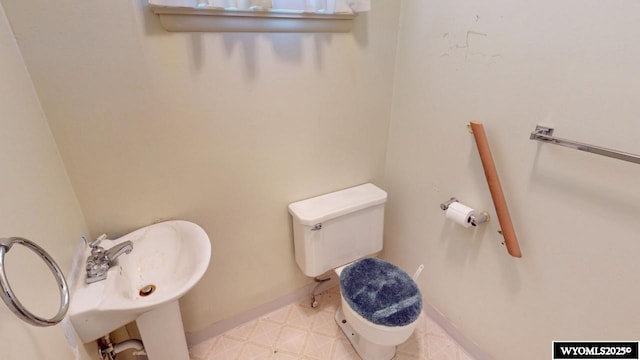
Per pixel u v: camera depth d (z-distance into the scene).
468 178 1.26
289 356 1.47
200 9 0.99
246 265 1.51
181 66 1.06
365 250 1.61
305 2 1.11
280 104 1.28
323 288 1.82
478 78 1.14
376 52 1.41
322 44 1.27
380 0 1.33
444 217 1.43
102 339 1.06
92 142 1.01
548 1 0.89
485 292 1.31
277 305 1.70
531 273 1.12
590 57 0.83
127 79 1.00
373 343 1.29
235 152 1.26
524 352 1.21
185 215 1.26
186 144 1.16
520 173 1.07
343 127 1.48
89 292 0.90
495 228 1.20
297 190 1.48
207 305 1.48
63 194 0.96
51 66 0.90
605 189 0.87
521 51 0.99
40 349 0.66
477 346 1.41
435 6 1.24
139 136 1.08
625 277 0.88
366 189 1.61
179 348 1.16
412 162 1.53
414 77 1.41
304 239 1.42
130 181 1.11
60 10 0.87
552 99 0.94
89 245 1.07
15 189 0.68
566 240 0.99
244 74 1.17
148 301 0.88
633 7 0.74
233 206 1.35
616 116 0.81
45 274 0.74
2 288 0.46
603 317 0.95
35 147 0.83
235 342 1.53
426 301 1.67
